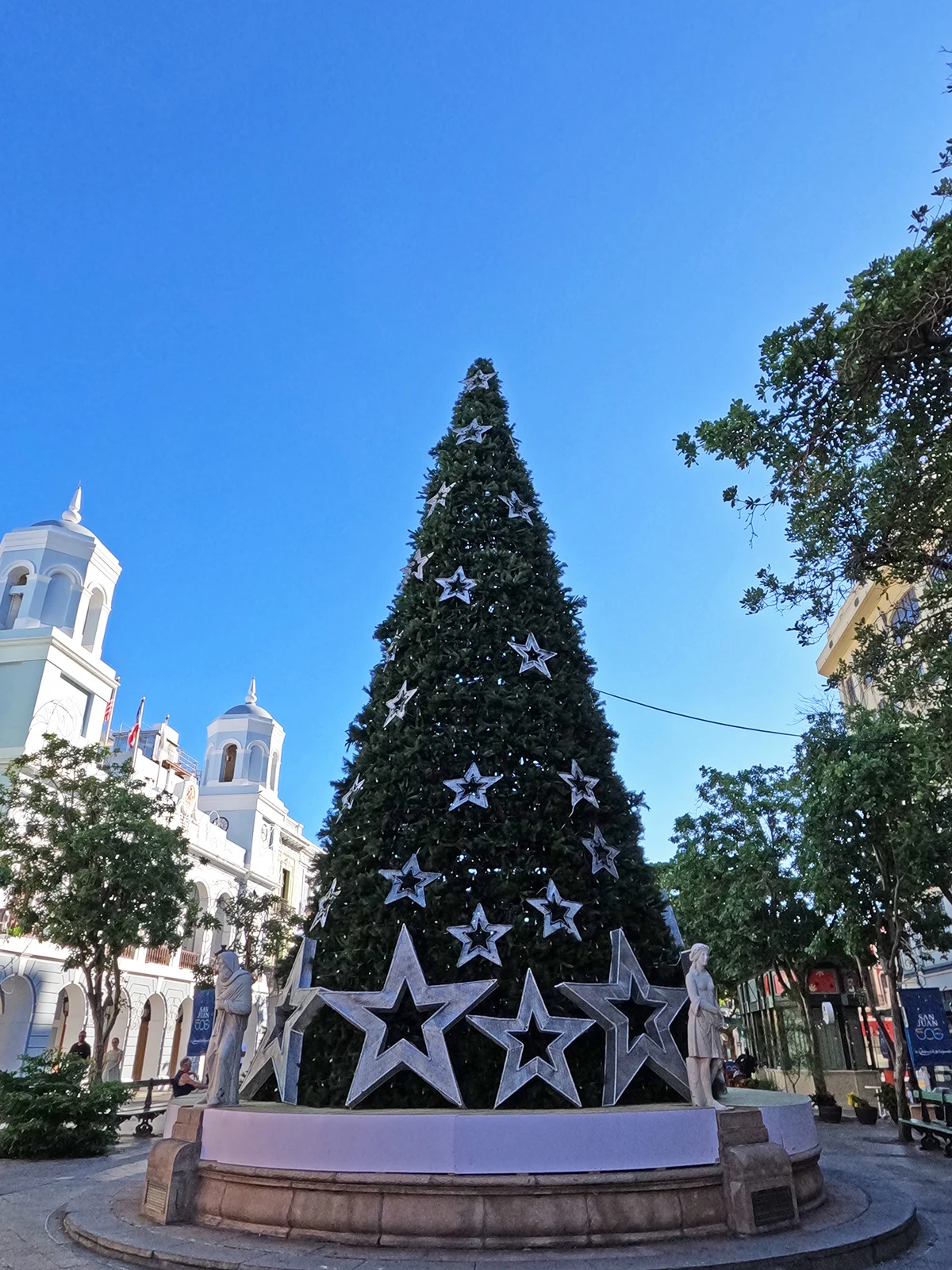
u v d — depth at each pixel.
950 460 10.03
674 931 10.11
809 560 11.55
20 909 20.95
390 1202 6.70
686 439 10.84
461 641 10.62
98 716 32.25
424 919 9.00
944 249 8.70
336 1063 8.65
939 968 23.95
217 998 8.84
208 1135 7.82
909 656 12.32
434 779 9.74
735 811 23.97
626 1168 6.91
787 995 27.03
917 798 13.99
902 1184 10.66
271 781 50.94
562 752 9.84
